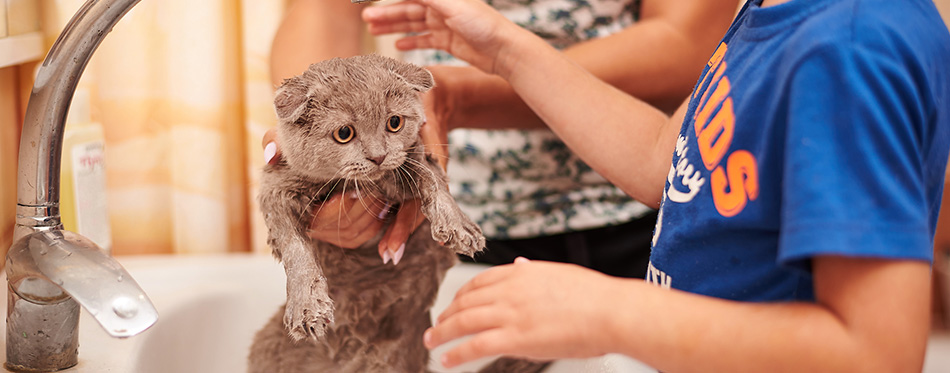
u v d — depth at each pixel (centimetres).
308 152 95
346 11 158
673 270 86
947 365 150
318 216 100
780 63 71
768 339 66
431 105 125
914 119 64
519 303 75
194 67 162
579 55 137
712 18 144
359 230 104
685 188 86
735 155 76
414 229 107
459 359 76
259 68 166
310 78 96
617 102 115
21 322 94
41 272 85
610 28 149
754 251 77
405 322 117
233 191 177
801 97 65
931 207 72
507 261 148
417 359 119
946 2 194
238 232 179
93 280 83
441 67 139
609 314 71
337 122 93
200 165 167
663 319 70
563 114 115
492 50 119
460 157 146
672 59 142
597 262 146
